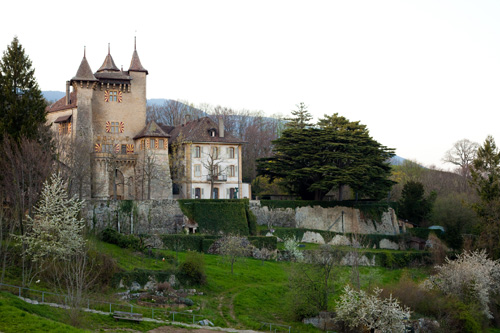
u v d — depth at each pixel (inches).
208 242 2726.4
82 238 1923.0
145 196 3282.5
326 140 3390.7
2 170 2004.2
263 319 1942.7
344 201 3511.3
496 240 2790.4
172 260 2317.9
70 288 1753.2
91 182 3149.6
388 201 3927.2
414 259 3085.6
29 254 1733.5
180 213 2933.1
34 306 1482.5
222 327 1785.2
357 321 1898.4
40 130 2272.4
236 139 3686.0
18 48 2276.1
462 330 2031.3
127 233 2721.5
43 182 1985.7
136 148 3390.7
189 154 3518.7
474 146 4864.7
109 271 1914.4
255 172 4330.7
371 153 3494.1
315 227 3427.7
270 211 3331.7
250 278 2380.7
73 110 3203.7
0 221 1747.0
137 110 3449.8
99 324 1544.0
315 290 2044.8
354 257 2333.9
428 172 4995.1
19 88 2258.9
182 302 1927.9
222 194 3604.8
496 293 2383.1
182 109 5447.8
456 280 2271.2
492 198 2930.6
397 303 1918.1
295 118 4387.3
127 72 3523.6
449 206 3393.2
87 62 3245.6
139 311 1761.8
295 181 3503.9
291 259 2795.3
